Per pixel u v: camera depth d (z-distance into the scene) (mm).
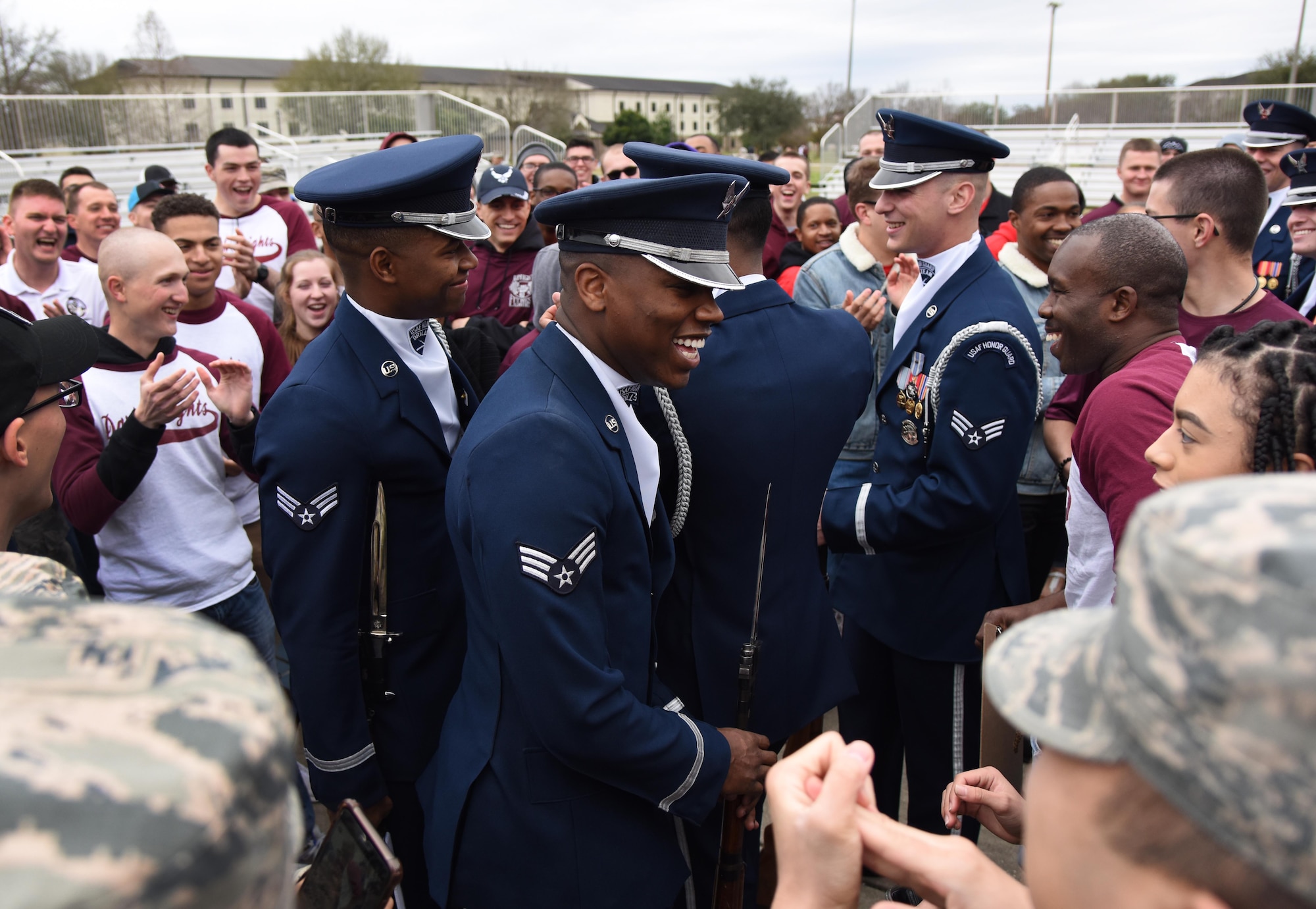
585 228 1586
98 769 427
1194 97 15625
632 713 1565
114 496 2566
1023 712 655
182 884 418
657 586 1793
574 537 1503
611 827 1674
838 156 17922
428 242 1854
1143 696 550
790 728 2039
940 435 2258
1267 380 1309
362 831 1236
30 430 1522
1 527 1507
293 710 2777
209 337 3414
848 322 2062
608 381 1669
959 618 2457
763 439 1865
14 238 4625
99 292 4875
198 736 455
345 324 1904
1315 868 493
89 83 30141
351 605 1861
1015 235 4562
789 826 854
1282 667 487
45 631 519
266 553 1859
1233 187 2619
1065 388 2854
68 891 394
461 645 2037
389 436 1869
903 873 839
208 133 16422
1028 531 3242
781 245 6418
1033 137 16484
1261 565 497
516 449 1514
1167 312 1963
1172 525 547
